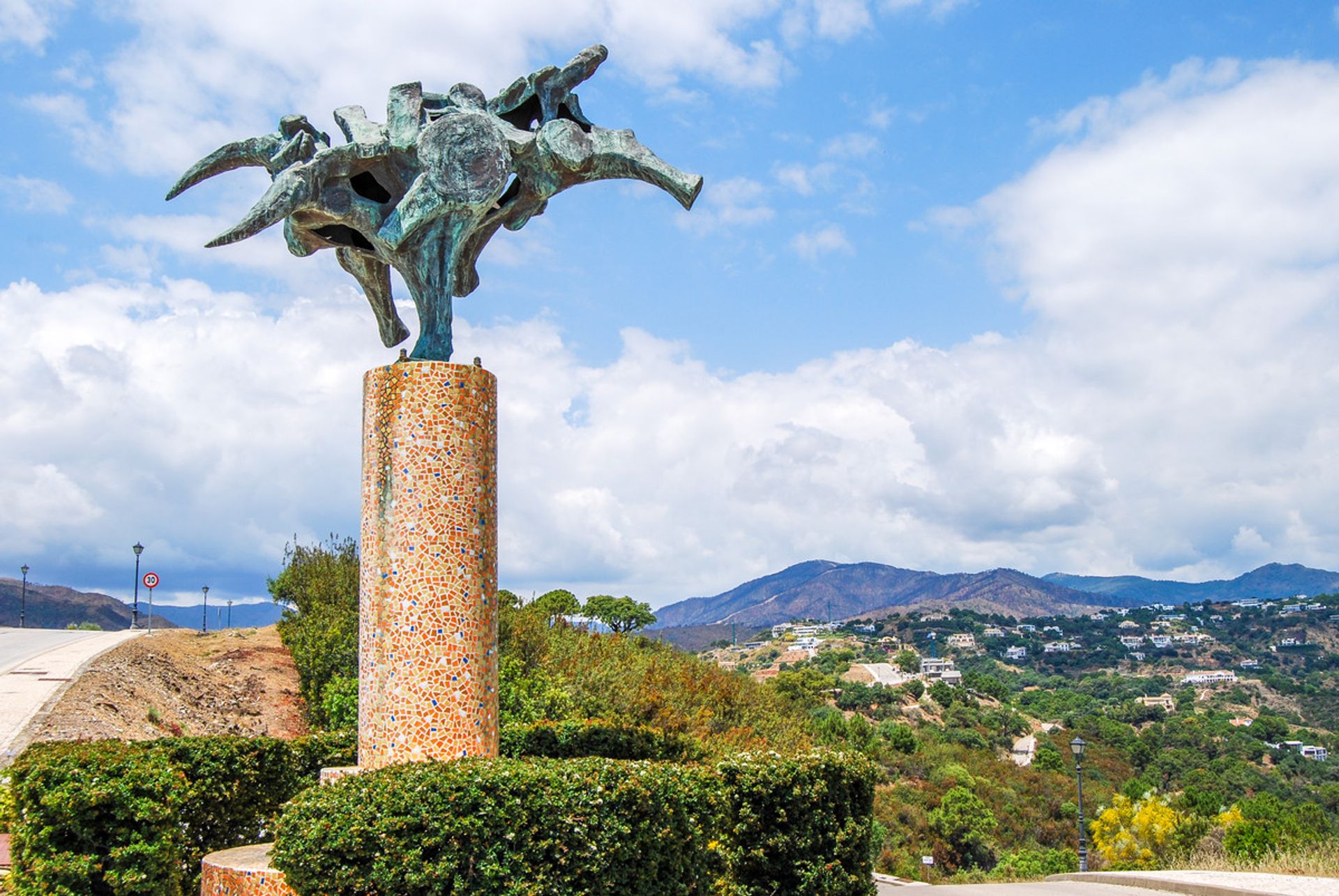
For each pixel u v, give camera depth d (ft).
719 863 32.83
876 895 36.76
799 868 34.01
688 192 37.40
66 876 29.66
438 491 33.45
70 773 30.25
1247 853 74.90
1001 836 205.67
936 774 233.96
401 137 35.96
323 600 95.61
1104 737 359.87
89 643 97.09
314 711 74.13
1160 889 63.41
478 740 33.01
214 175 36.76
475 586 33.58
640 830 26.45
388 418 33.94
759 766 34.30
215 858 31.14
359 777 26.32
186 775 35.50
